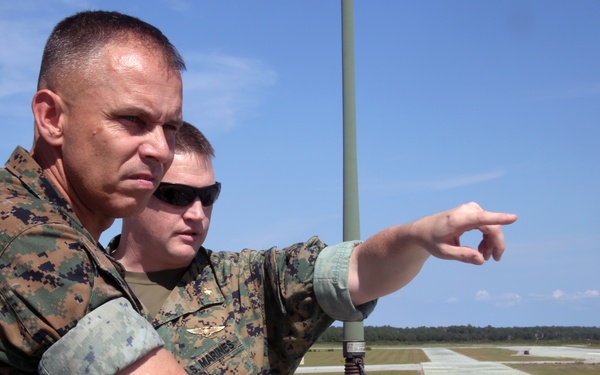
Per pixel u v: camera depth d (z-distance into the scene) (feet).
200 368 7.86
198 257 8.66
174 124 5.12
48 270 4.30
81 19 4.99
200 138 8.80
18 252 4.33
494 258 5.63
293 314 7.93
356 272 7.41
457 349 305.32
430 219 6.02
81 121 4.84
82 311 4.26
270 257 8.18
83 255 4.45
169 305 8.20
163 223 8.24
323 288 7.52
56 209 4.62
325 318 8.00
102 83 4.80
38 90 5.02
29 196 4.80
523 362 174.50
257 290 8.28
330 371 144.05
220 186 8.74
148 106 4.86
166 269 8.48
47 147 5.04
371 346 378.73
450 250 5.69
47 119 4.96
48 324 4.23
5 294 4.27
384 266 6.97
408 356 221.87
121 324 4.25
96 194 4.96
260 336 8.14
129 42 4.90
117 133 4.84
